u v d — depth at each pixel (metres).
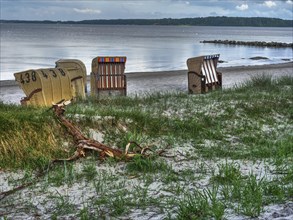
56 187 5.49
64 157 6.63
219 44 82.56
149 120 8.38
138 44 75.38
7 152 6.41
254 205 4.43
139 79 21.95
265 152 7.02
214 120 9.31
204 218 4.19
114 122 7.90
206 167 6.28
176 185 5.38
